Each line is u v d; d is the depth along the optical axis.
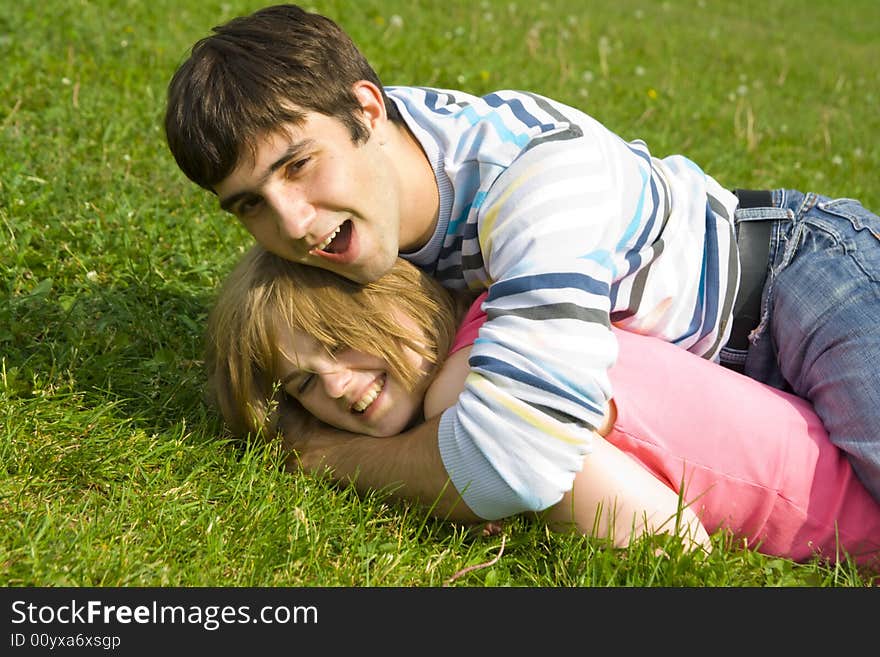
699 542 2.40
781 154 6.66
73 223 3.70
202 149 2.30
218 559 2.24
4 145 4.25
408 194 2.54
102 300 3.26
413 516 2.48
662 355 2.57
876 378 2.45
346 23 8.13
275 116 2.28
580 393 2.29
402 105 2.62
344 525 2.43
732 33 13.41
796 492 2.47
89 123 4.71
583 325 2.31
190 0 7.81
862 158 6.90
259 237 2.42
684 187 2.84
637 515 2.38
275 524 2.36
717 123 7.21
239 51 2.34
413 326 2.62
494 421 2.29
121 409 2.79
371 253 2.44
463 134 2.58
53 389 2.79
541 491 2.31
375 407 2.63
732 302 2.75
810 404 2.65
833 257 2.66
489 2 10.87
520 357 2.29
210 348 2.78
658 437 2.49
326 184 2.33
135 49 6.17
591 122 2.70
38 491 2.42
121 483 2.50
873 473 2.43
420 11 9.50
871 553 2.51
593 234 2.41
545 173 2.45
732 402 2.51
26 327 3.05
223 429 2.81
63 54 5.80
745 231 2.80
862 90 10.74
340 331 2.57
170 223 3.88
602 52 8.40
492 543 2.46
